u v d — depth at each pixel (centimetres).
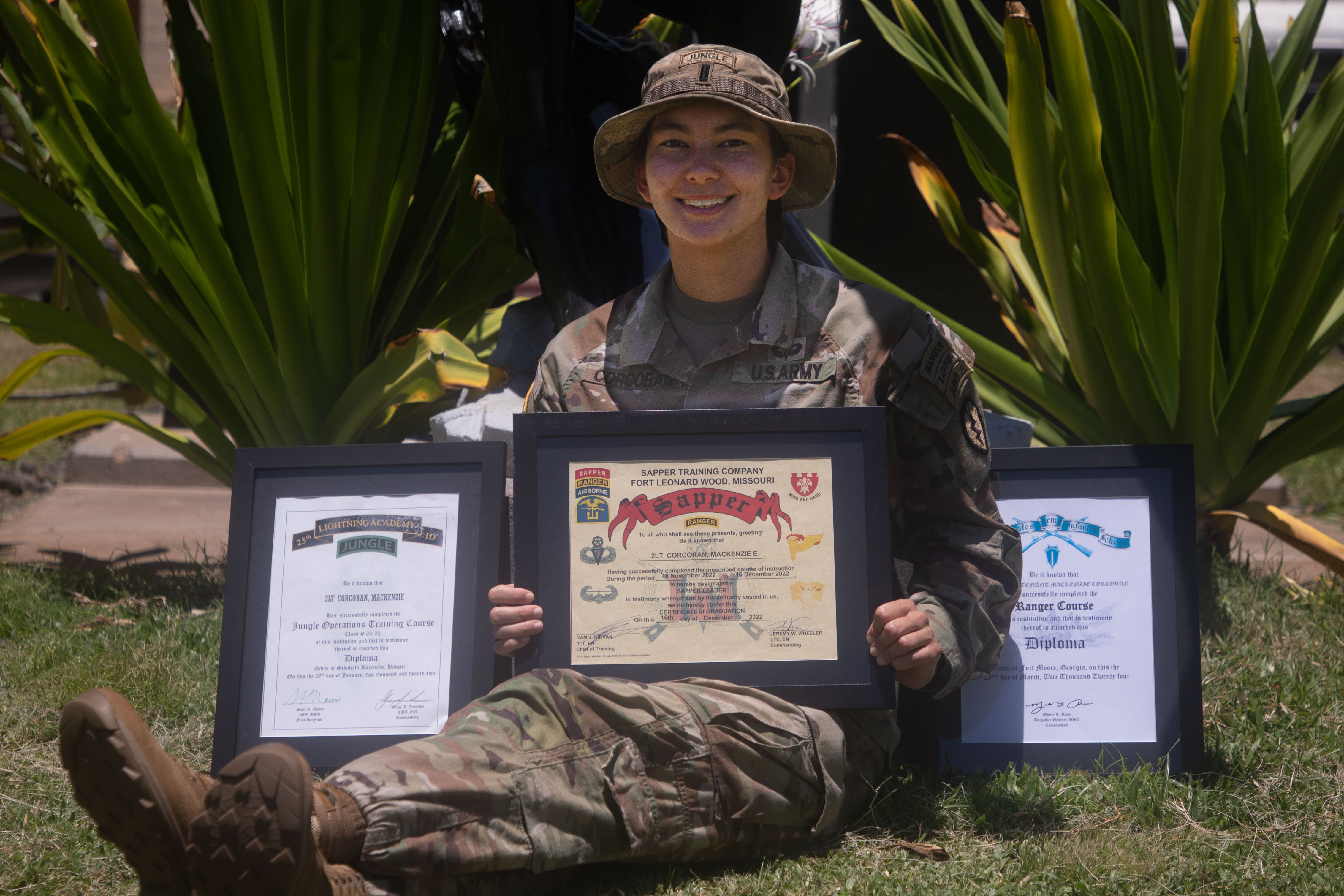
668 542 179
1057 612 207
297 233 317
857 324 185
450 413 305
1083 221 302
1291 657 260
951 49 464
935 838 177
